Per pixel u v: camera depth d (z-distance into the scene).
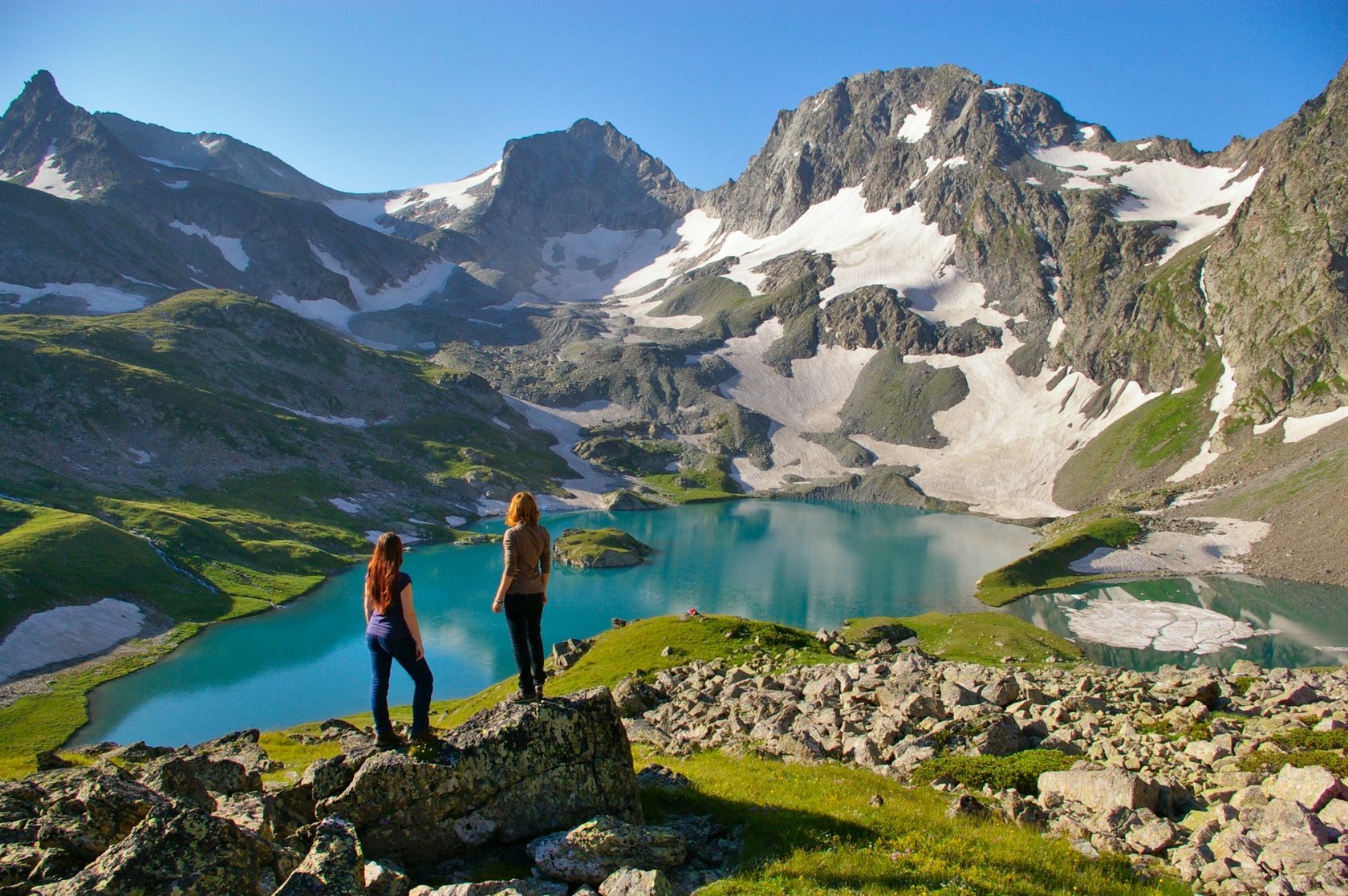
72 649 107.25
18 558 117.62
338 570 165.38
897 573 175.12
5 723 85.19
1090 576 161.88
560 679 70.50
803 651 67.00
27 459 171.62
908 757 26.42
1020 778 23.31
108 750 50.06
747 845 17.00
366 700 95.19
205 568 145.88
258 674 104.38
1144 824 18.98
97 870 11.87
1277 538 166.88
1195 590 149.12
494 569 173.38
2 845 14.28
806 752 28.33
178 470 195.38
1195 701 33.66
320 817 15.84
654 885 13.92
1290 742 24.41
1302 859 15.64
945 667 41.66
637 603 147.00
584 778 17.58
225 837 12.61
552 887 14.95
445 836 16.11
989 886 14.72
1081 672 48.47
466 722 18.08
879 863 15.68
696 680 50.78
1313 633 121.00
